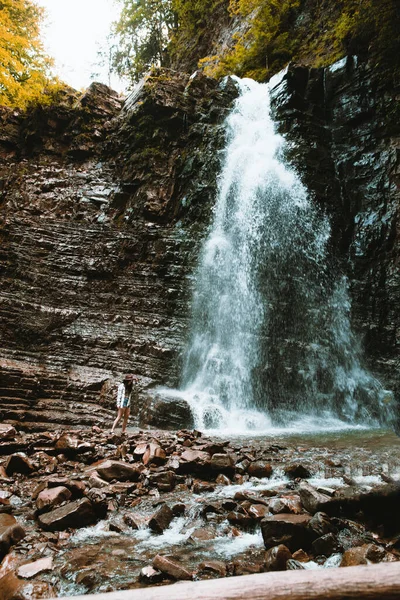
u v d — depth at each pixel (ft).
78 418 33.63
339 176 57.16
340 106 60.08
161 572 10.55
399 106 54.03
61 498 15.26
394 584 4.77
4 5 69.67
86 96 66.08
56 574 10.72
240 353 45.91
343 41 65.77
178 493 17.38
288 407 41.78
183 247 52.13
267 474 19.89
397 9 56.34
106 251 51.13
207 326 47.60
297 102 61.67
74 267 48.88
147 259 51.98
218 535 13.21
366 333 47.98
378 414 41.65
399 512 13.67
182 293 48.96
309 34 75.00
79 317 44.75
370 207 53.16
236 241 54.39
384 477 18.43
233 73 79.66
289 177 55.57
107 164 62.75
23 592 9.73
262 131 62.39
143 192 57.72
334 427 38.14
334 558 11.28
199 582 5.09
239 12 84.53
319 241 52.54
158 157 60.70
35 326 41.96
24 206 53.93
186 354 44.01
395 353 45.73
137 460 21.58
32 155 62.44
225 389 41.14
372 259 51.19
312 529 12.28
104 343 43.01
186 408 35.40
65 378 37.65
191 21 101.04
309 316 48.75
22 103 66.44
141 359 42.24
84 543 12.68
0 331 40.47
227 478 19.11
